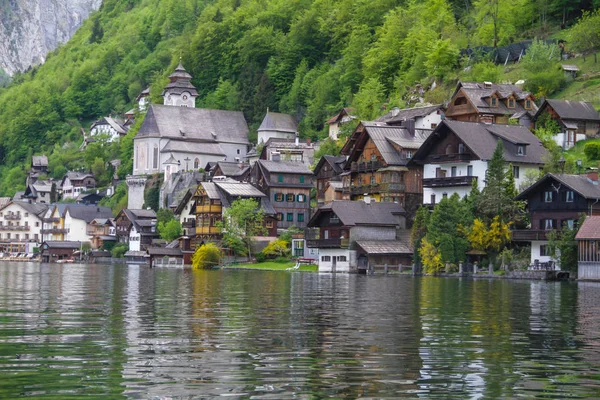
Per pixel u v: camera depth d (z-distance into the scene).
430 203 126.56
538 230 101.81
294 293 66.75
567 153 135.12
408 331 38.81
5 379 26.47
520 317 46.16
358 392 25.27
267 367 28.83
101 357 30.36
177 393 24.78
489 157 119.06
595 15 190.50
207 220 162.75
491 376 27.80
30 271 127.38
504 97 152.88
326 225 126.19
